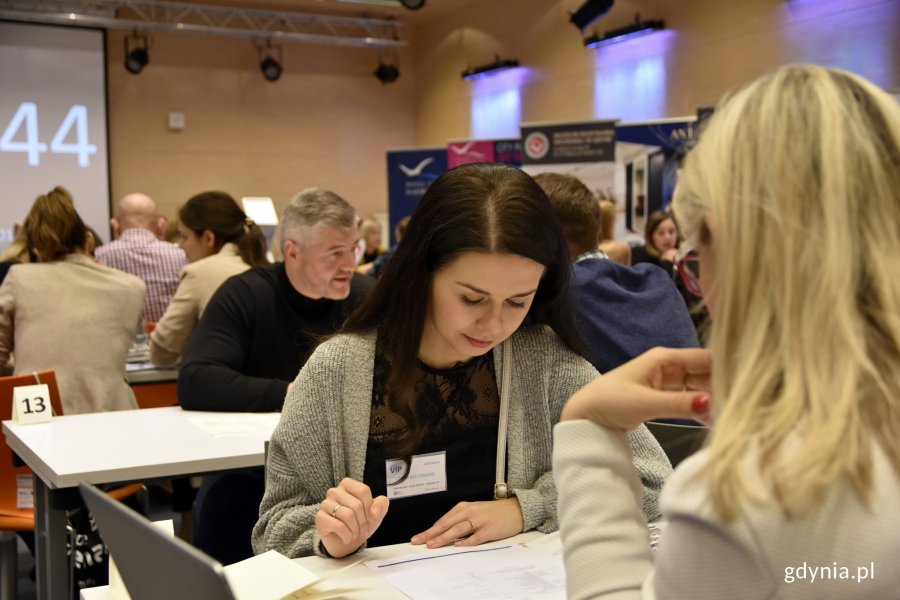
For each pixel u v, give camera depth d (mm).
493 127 10031
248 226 3510
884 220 593
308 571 1098
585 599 733
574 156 6879
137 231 4895
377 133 11258
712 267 670
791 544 556
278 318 2639
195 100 10281
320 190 2605
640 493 793
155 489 4336
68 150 9352
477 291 1299
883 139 611
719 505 564
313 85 10891
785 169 604
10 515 2557
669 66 7754
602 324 2092
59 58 9273
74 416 2475
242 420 2402
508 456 1494
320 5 10297
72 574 2248
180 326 3334
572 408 801
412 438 1451
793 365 585
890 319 578
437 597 1115
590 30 8586
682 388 779
